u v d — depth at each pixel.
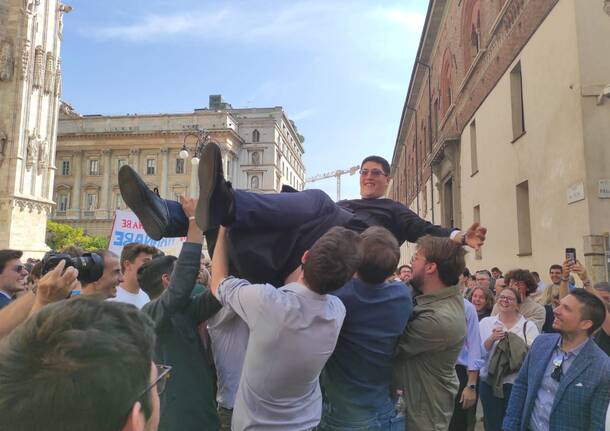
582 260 9.35
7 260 4.70
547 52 10.91
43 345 1.02
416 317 3.07
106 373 1.01
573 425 3.49
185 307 3.25
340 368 2.91
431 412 3.01
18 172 36.81
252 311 2.43
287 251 2.91
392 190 61.59
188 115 70.00
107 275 3.34
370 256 2.87
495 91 15.00
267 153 78.94
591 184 9.16
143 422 1.10
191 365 3.16
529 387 3.88
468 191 18.77
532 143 11.94
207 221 2.57
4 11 37.12
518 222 13.19
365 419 2.83
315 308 2.45
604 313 3.59
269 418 2.44
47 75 40.31
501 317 5.86
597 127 9.24
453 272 3.14
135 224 9.19
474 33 18.31
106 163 68.56
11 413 0.94
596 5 9.47
